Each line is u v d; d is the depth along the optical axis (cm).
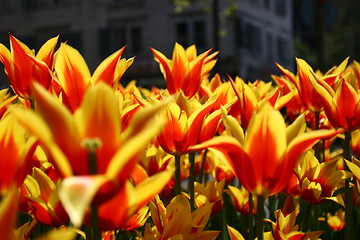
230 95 136
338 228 148
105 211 73
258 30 2284
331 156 175
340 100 113
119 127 71
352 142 132
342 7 3594
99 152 71
